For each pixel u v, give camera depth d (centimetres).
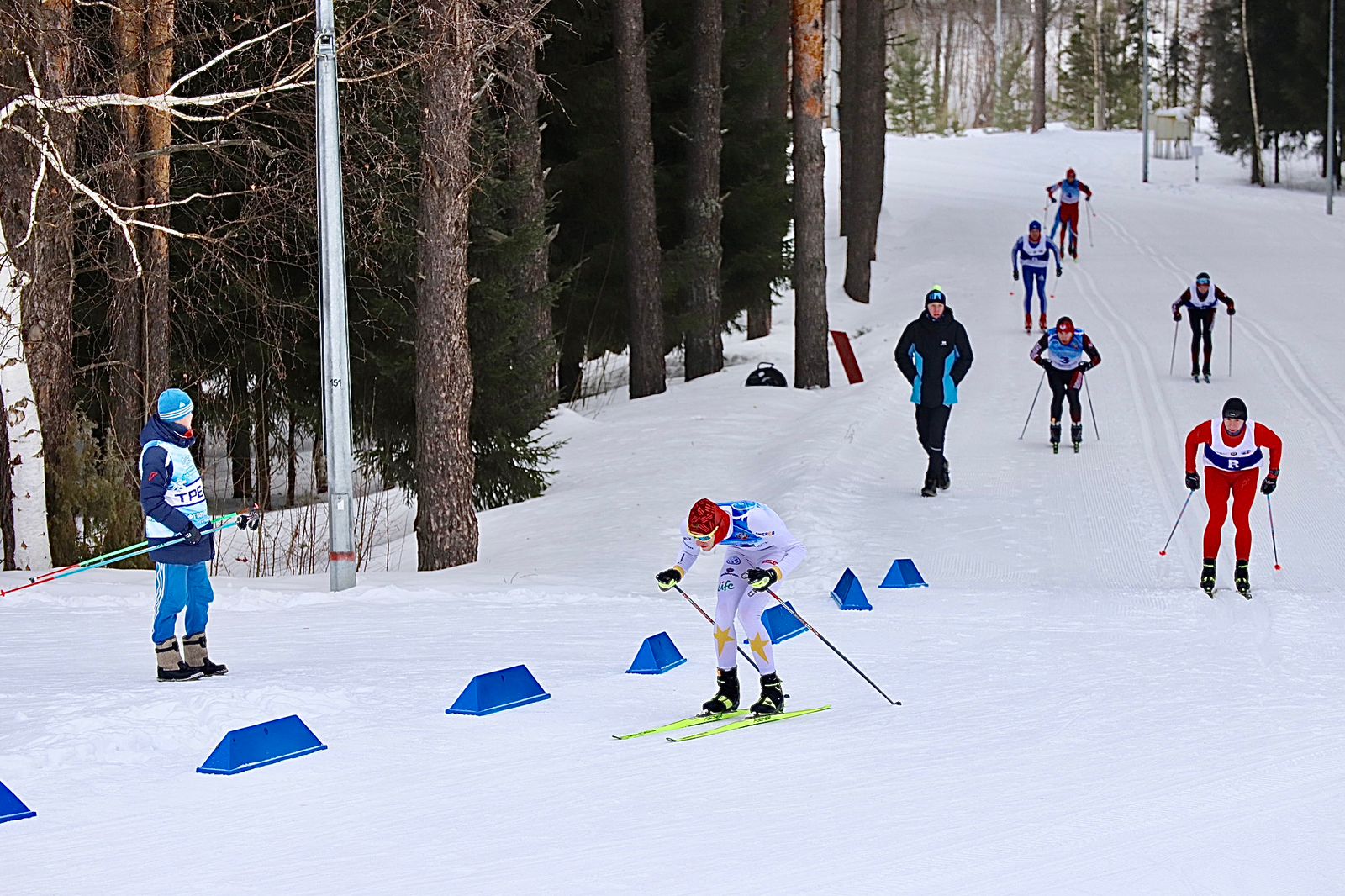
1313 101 7512
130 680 1224
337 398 1877
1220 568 1916
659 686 1263
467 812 866
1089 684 1270
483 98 2767
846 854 786
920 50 14938
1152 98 13188
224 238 2228
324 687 1195
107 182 2270
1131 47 13262
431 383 2112
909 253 5941
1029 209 6738
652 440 3070
